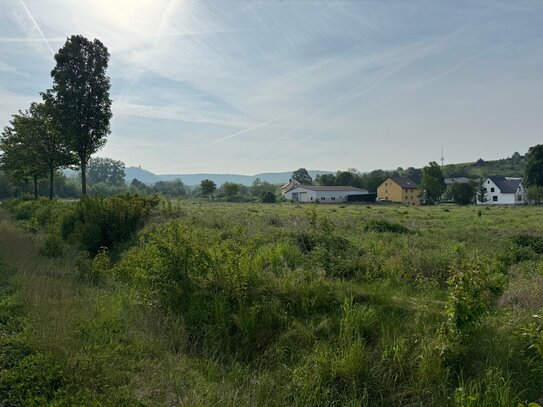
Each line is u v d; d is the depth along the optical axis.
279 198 96.38
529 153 81.56
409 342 5.20
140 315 6.74
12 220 26.64
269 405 4.68
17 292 7.71
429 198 80.12
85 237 13.78
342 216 30.05
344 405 4.60
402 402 4.61
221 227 16.09
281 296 6.66
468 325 4.89
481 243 14.35
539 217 32.16
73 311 6.62
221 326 6.26
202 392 4.58
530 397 4.40
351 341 5.39
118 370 4.88
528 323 5.12
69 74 31.14
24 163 38.56
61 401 3.93
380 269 8.55
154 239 7.80
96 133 32.88
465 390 4.41
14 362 4.74
